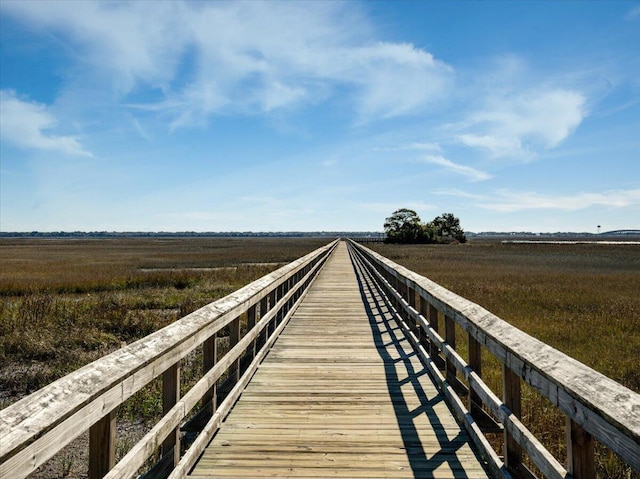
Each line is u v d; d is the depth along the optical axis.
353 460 2.95
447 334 4.04
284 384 4.54
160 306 12.42
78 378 1.54
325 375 4.84
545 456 1.87
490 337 2.52
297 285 8.95
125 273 22.47
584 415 1.48
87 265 28.64
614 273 21.58
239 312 3.82
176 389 2.48
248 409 3.86
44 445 1.26
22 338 8.12
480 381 2.98
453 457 2.99
